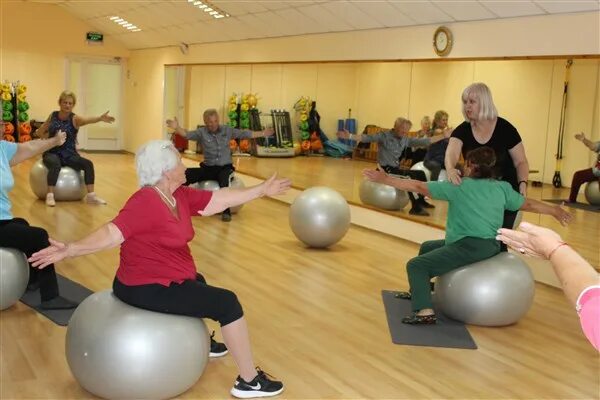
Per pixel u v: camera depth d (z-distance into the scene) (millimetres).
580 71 5562
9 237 3986
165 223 2822
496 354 3791
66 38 13562
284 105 9148
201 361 2980
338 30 8016
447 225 4348
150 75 13266
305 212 6043
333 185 8234
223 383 3227
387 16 7047
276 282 5066
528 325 4328
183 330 2910
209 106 11055
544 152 5883
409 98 7227
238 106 10219
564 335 4168
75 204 7938
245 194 3051
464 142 4422
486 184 4172
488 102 4258
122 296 2945
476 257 4215
